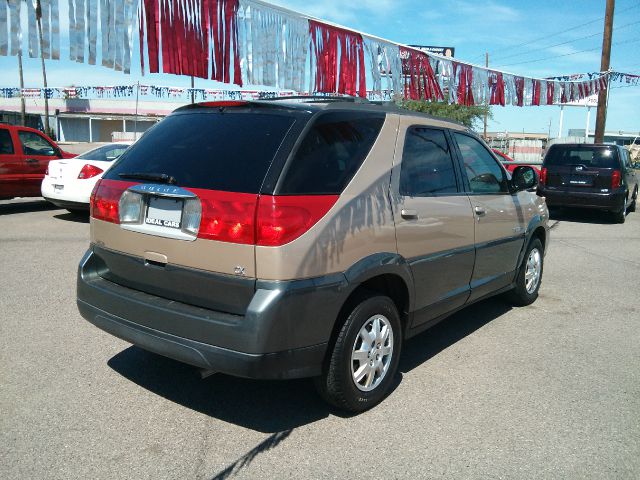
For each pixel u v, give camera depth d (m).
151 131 3.87
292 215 2.99
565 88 10.79
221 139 3.39
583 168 12.20
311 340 3.12
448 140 4.51
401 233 3.69
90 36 3.53
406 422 3.47
